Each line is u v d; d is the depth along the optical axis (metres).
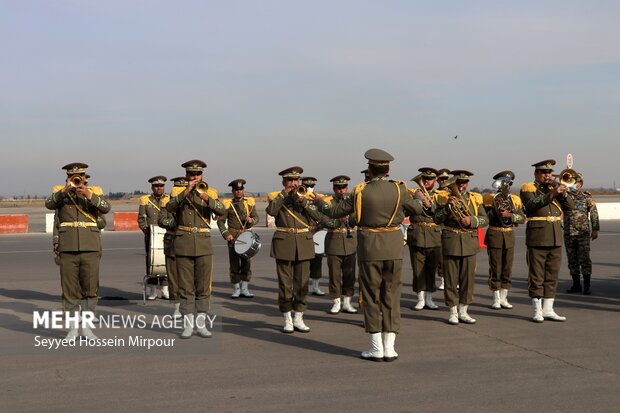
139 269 15.79
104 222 8.59
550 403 5.57
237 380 6.34
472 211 9.35
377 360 7.09
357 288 13.04
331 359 7.20
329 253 10.19
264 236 25.67
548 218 9.18
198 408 5.48
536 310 9.26
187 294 8.39
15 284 13.38
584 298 11.32
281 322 9.46
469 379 6.34
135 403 5.62
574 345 7.77
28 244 23.45
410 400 5.68
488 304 10.84
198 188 8.28
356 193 7.33
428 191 10.01
